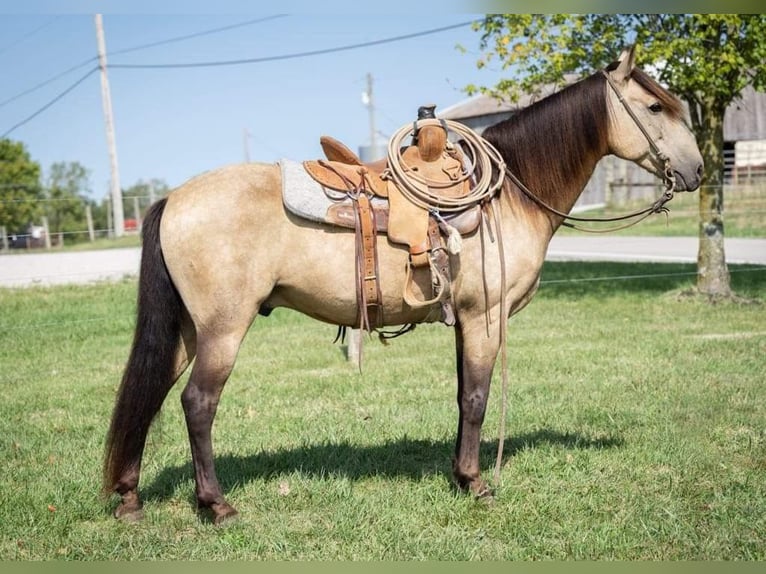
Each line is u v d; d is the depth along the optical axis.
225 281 3.36
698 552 3.31
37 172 32.09
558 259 16.66
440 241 3.53
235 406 5.83
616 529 3.49
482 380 3.78
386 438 4.88
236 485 4.04
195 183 3.49
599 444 4.66
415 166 3.72
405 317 3.71
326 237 3.48
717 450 4.52
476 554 3.31
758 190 23.70
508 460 4.39
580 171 3.96
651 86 3.91
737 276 12.44
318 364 7.41
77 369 7.53
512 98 10.38
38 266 15.44
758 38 8.80
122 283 13.16
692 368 6.57
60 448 4.83
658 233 21.23
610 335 8.32
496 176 3.83
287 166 3.56
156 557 3.32
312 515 3.71
